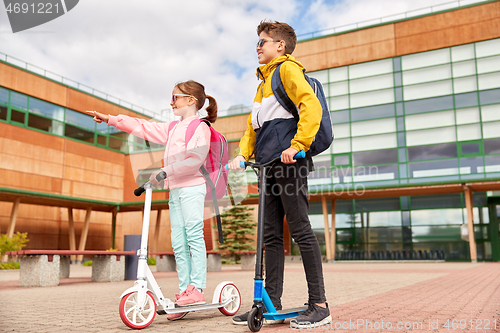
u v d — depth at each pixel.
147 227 2.88
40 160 24.19
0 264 15.62
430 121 22.52
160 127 3.28
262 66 2.96
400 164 22.80
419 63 23.31
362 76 24.62
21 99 23.52
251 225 27.45
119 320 3.12
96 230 27.81
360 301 4.06
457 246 21.16
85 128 27.42
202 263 3.27
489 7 22.03
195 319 3.11
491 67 21.59
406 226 22.45
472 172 21.16
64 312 3.67
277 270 2.96
